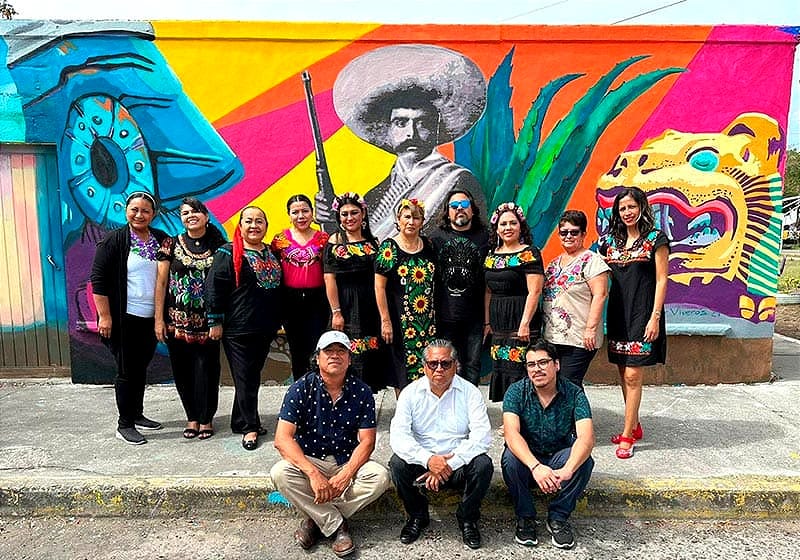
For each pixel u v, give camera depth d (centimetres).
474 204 432
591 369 569
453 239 428
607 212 554
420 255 424
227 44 540
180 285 425
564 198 554
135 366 442
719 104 542
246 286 418
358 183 554
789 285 1304
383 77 545
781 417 482
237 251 414
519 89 546
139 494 369
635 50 539
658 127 546
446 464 325
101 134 549
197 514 370
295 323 444
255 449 424
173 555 328
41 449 425
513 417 341
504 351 419
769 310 562
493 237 427
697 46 538
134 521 364
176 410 507
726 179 548
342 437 339
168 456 413
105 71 542
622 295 411
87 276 561
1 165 563
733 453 414
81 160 551
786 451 417
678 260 556
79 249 559
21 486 371
